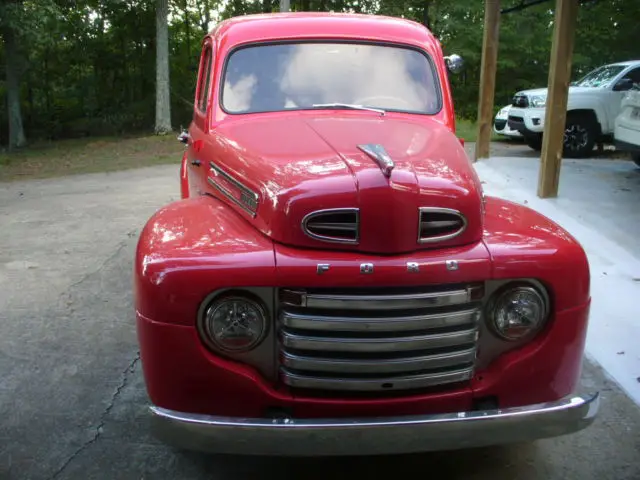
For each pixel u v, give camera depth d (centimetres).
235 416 247
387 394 250
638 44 1953
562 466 302
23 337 440
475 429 239
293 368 243
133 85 2964
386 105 382
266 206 256
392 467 303
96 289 534
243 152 305
